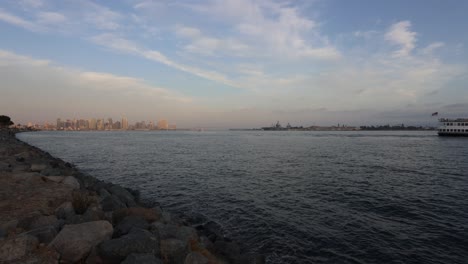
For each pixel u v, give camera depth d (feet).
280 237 44.16
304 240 43.06
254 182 88.17
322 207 60.44
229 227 48.55
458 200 65.98
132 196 58.29
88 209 33.14
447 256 38.19
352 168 116.78
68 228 24.39
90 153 187.62
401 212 56.90
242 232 46.26
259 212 57.00
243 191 75.82
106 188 57.98
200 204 63.41
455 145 258.98
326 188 78.89
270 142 335.67
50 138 414.21
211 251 34.63
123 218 33.17
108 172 110.63
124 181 92.63
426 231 46.68
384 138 438.81
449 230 47.03
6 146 124.26
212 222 49.62
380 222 51.01
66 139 387.14
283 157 160.86
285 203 63.62
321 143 308.19
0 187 40.57
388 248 40.42
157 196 71.87
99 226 25.81
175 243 25.84
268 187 80.64
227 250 34.65
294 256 38.04
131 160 148.36
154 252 23.40
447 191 75.25
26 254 20.83
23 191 39.91
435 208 59.67
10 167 64.08
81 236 23.38
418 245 41.39
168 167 122.42
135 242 23.02
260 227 48.44
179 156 168.66
